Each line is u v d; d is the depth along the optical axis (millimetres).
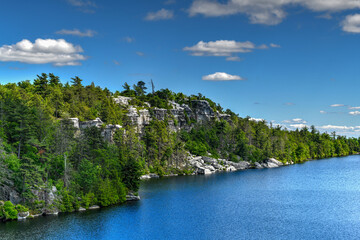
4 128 111000
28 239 81188
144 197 131750
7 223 92062
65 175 108125
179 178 185500
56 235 84750
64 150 114188
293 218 107062
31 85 171625
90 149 128875
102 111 178750
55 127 122062
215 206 120750
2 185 96312
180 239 86875
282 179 186250
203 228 95625
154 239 86188
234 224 99938
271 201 130250
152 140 199000
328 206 123250
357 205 124938
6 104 118438
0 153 98000
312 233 92875
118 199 119688
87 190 113062
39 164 107562
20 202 98250
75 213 103688
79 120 155625
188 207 118250
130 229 92625
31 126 111500
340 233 93000
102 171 122062
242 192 147375
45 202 101312
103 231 89688
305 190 154000
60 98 160500
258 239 88000
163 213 109125
